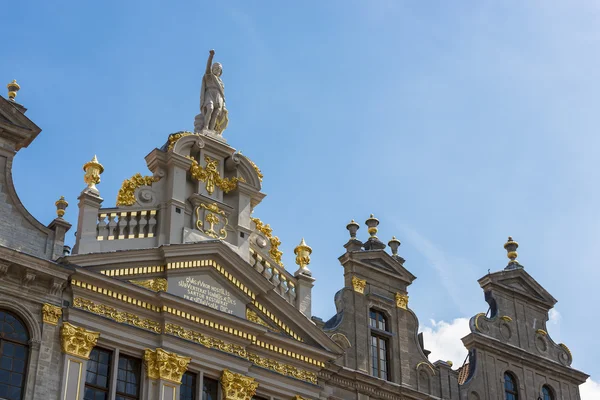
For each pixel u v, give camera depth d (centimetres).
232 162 3872
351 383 3772
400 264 4116
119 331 3325
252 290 3650
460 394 4031
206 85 3994
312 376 3684
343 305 3912
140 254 3444
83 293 3306
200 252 3556
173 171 3688
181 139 3756
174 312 3434
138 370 3341
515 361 4259
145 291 3400
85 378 3198
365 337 3891
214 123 3931
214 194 3778
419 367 3981
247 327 3562
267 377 3578
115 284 3353
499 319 4312
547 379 4325
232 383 3456
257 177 3900
